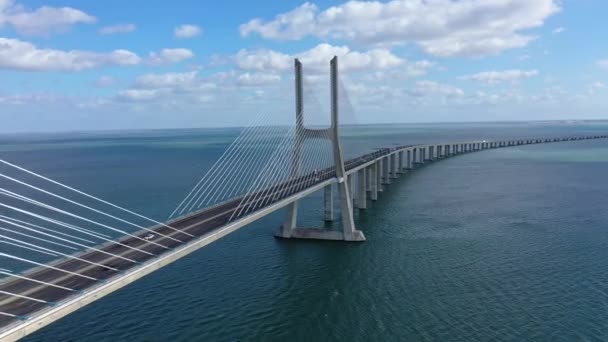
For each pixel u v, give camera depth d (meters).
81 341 30.03
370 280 40.12
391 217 64.88
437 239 52.41
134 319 33.00
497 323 31.61
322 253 48.38
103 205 72.75
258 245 51.59
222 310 34.41
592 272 40.34
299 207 72.12
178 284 39.59
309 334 30.80
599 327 30.55
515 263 43.31
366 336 30.44
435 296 36.31
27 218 66.44
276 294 37.41
